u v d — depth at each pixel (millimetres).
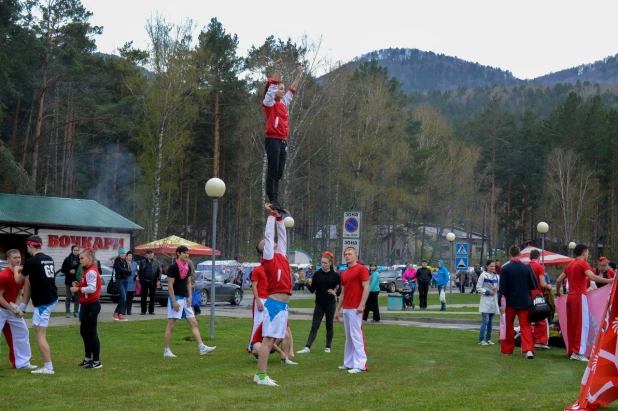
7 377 10695
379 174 61500
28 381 10336
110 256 36688
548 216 80750
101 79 55062
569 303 13633
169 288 13195
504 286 14070
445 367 12281
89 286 11570
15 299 11508
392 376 11211
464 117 155500
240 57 61719
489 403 8828
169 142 50156
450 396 9367
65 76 51062
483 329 16125
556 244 87062
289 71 48188
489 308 15984
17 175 40312
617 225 83125
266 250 10367
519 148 91375
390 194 60625
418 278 31578
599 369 8383
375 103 59125
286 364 12531
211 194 17078
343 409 8430
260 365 10297
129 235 37656
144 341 15602
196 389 9820
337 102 54250
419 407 8547
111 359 12766
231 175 69250
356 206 60000
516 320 21266
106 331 17312
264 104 10320
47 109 56438
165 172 51438
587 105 87438
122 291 20344
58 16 53219
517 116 152250
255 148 56500
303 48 48719
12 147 52938
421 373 11555
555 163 79375
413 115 80875
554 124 85000
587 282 13812
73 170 63594
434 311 29844
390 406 8625
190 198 71062
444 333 18750
